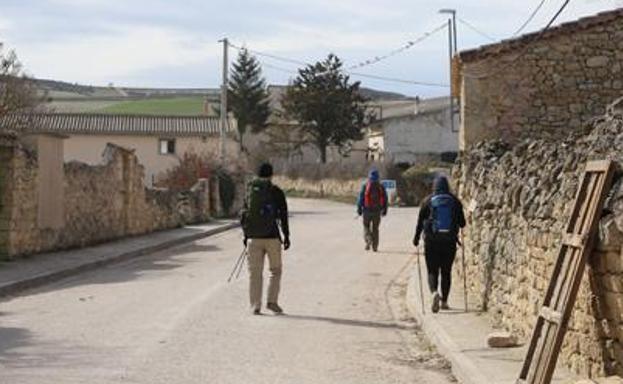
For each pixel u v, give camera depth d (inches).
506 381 353.4
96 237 1087.6
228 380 378.0
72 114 2714.1
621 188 296.8
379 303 629.9
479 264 562.6
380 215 1022.4
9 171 830.5
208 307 585.9
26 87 1456.7
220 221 1660.9
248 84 3956.7
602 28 836.6
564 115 839.7
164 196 1419.8
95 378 376.5
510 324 454.3
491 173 557.3
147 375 383.9
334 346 464.8
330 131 3361.2
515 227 454.0
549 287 331.6
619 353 293.6
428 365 423.8
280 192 571.5
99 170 1104.2
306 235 1268.5
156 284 713.0
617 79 834.8
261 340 474.3
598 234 302.5
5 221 830.5
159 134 2632.9
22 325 511.2
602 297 304.0
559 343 303.0
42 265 802.2
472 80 844.0
